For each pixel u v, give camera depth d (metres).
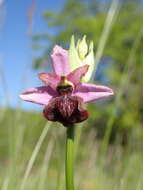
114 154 0.18
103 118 0.57
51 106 0.07
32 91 0.07
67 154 0.07
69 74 0.07
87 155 0.18
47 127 0.11
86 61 0.07
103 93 0.07
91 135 0.20
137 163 0.16
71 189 0.07
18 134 0.12
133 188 0.14
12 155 0.11
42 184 0.13
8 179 0.11
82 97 0.07
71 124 0.07
